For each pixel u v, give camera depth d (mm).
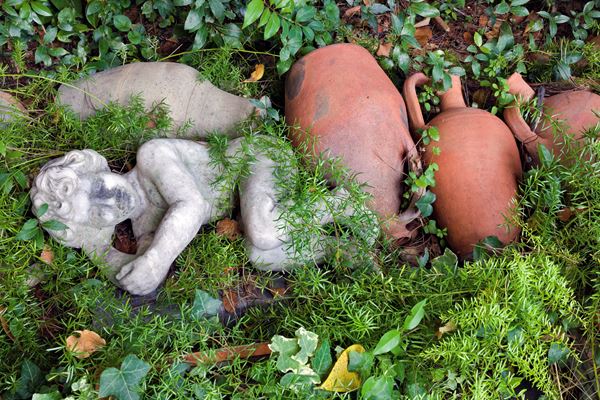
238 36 2160
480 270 1624
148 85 1916
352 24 2453
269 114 1939
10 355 1559
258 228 1662
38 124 1874
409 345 1589
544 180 1858
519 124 2084
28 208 1688
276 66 2113
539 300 1604
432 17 2518
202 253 1743
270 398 1467
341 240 1798
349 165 1862
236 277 1751
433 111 2275
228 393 1477
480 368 1551
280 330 1671
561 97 2105
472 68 2367
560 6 2639
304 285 1711
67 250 1669
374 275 1683
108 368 1373
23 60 2129
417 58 2350
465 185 1903
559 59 2414
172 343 1547
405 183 1917
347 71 1925
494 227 1877
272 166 1747
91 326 1582
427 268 1983
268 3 2074
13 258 1610
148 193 1722
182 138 1938
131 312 1625
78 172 1562
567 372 1633
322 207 1738
